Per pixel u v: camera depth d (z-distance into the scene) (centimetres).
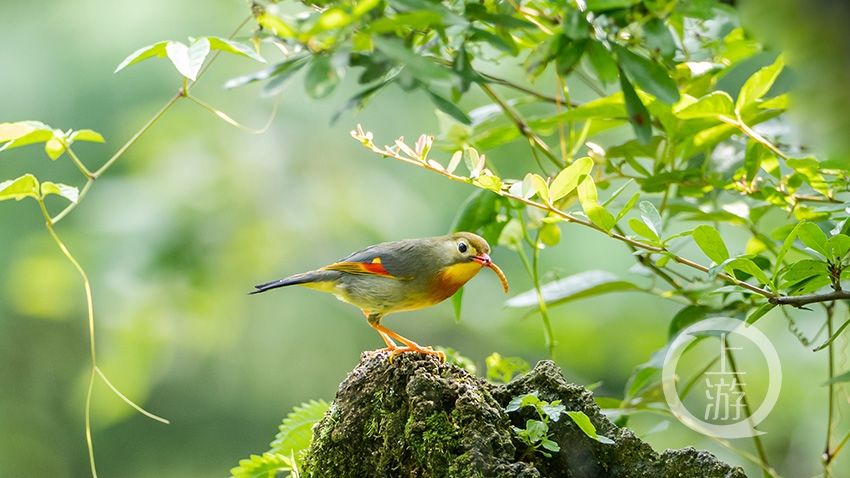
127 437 1653
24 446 1683
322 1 589
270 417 1627
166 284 1463
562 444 611
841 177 693
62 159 1558
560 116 747
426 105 1664
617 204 867
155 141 1541
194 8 1577
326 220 1546
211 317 1497
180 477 1616
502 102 799
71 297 1497
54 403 1695
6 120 1525
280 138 1559
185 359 1598
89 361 1633
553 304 870
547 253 1627
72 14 1573
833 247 589
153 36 1555
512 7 680
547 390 625
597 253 1605
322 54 539
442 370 630
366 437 638
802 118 416
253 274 1520
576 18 608
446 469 586
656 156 795
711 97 680
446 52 699
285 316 1582
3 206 1562
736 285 629
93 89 1544
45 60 1552
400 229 1591
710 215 797
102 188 1549
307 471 662
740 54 777
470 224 822
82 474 1680
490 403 607
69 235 1502
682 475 590
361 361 660
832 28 373
